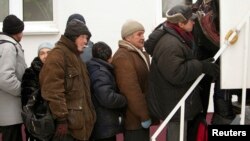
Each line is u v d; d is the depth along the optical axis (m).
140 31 3.87
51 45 4.01
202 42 3.57
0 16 6.91
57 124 3.45
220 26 3.02
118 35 6.79
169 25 3.47
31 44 6.70
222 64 3.03
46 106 3.51
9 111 3.97
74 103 3.52
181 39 3.40
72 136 3.52
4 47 3.85
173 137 3.48
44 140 3.55
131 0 6.77
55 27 6.87
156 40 3.48
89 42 4.37
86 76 3.68
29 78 3.81
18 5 6.88
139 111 3.71
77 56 3.65
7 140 4.01
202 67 3.26
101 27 6.75
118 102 3.70
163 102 3.50
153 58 3.53
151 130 4.36
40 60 3.91
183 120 3.23
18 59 3.97
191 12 3.44
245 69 3.00
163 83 3.46
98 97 3.73
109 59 3.93
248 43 2.99
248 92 3.54
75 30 3.56
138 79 3.81
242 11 2.99
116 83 3.82
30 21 6.92
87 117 3.57
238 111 3.57
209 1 3.48
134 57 3.82
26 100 3.77
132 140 3.86
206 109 3.68
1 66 3.81
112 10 6.75
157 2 6.83
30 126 3.53
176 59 3.29
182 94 3.42
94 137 3.81
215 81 3.59
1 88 3.85
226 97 3.65
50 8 6.95
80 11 6.70
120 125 3.87
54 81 3.42
